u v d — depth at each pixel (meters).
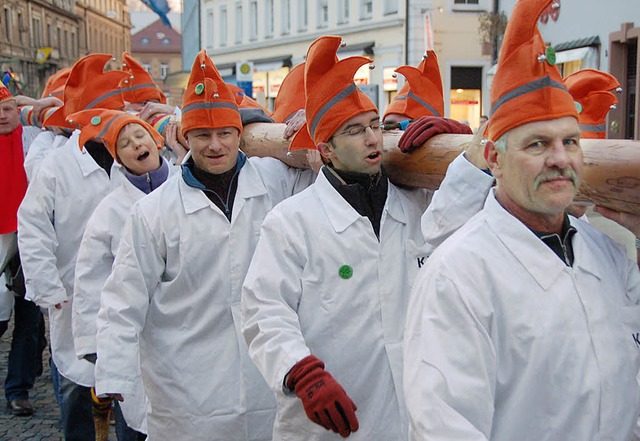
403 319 2.93
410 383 2.08
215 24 38.97
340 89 2.89
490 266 2.08
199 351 3.54
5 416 5.46
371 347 2.90
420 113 3.86
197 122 3.49
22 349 5.46
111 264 4.23
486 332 2.04
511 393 2.07
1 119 5.86
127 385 3.43
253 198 3.63
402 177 3.07
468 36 25.33
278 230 2.92
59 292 4.77
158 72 85.75
